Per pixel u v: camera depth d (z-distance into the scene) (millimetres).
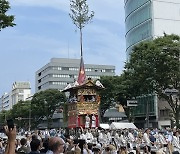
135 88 53969
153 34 80438
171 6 82625
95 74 158875
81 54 46938
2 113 161125
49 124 106875
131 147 22109
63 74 154875
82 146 15188
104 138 33562
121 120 103250
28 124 121312
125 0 98812
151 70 46719
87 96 42781
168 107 74500
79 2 47719
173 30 82188
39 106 103688
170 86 47844
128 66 49281
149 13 82375
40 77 167375
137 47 48562
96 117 42375
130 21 91812
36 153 7902
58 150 6547
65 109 47594
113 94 63500
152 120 79000
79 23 47969
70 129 44062
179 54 45531
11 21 20719
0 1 20594
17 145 18281
